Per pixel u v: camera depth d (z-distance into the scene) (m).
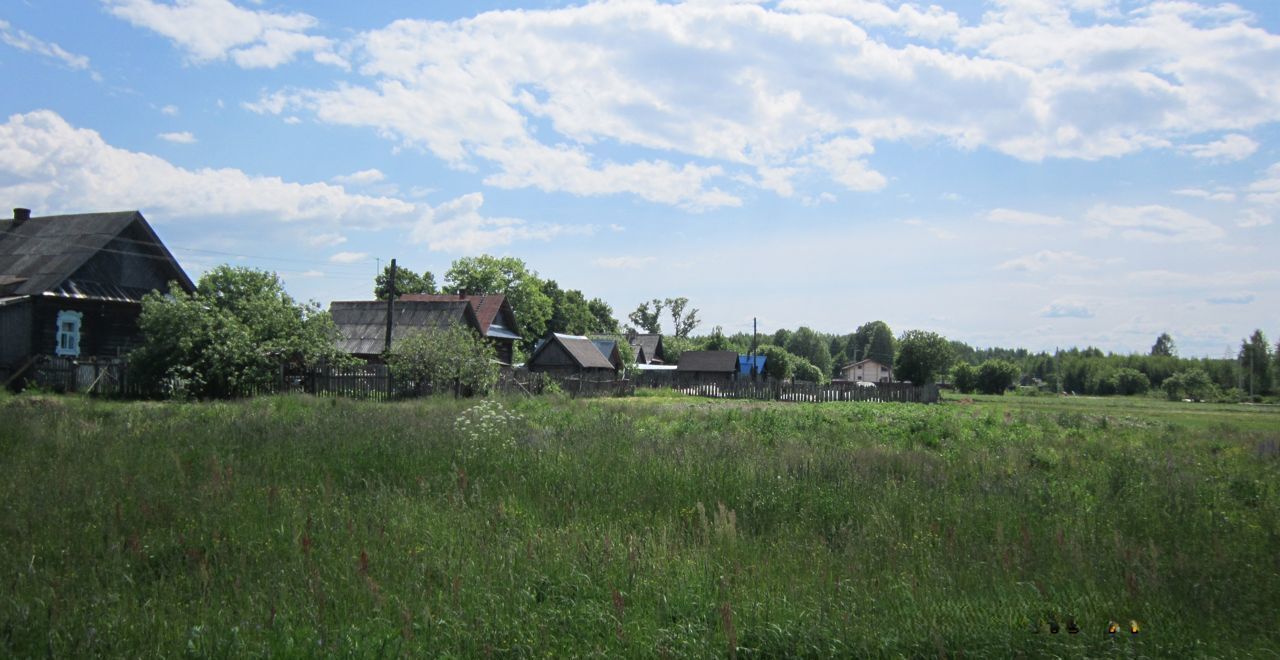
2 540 6.68
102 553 6.45
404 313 46.44
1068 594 6.08
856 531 7.87
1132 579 6.28
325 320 32.00
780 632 5.02
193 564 6.24
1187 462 14.72
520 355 69.94
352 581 5.78
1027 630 5.20
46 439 12.16
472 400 26.33
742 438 16.00
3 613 4.95
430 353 31.88
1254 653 5.16
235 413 17.45
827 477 10.88
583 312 96.81
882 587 6.16
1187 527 8.52
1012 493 10.23
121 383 27.64
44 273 30.75
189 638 4.73
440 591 5.64
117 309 32.97
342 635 4.86
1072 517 8.80
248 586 5.66
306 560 6.20
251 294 33.06
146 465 9.99
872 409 31.92
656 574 6.10
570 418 20.27
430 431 13.51
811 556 6.96
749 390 52.03
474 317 46.88
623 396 47.72
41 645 4.61
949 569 6.65
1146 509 9.34
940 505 9.09
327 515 7.62
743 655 4.85
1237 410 56.06
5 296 29.86
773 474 10.47
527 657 4.76
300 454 11.07
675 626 5.14
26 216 35.56
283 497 8.20
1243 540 8.01
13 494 8.11
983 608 5.68
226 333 27.78
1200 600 5.93
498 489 9.31
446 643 4.88
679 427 20.20
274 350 28.80
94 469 9.55
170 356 27.03
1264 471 14.02
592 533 7.16
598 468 10.57
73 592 5.49
